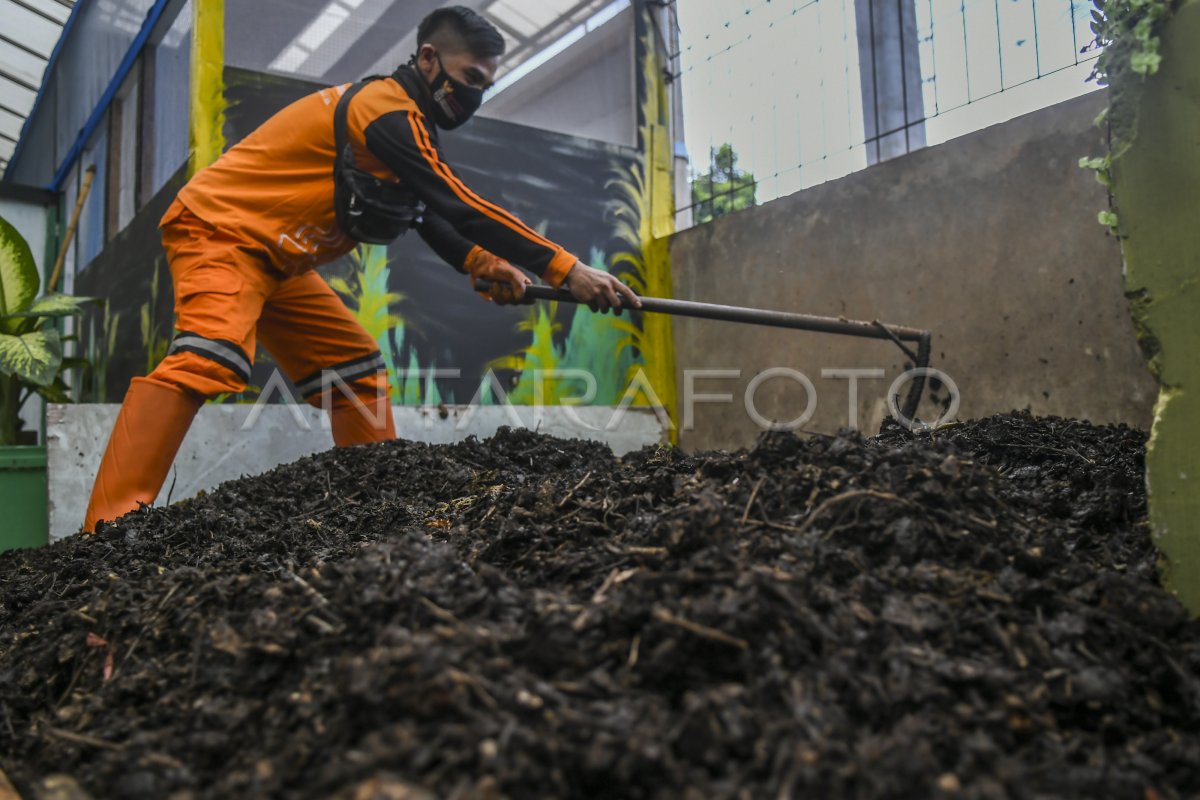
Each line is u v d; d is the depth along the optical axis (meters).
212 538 1.78
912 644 0.92
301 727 0.84
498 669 0.83
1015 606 0.99
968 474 1.24
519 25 4.21
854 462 1.29
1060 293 2.78
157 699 1.00
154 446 2.16
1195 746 0.83
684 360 4.41
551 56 4.32
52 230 5.83
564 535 1.32
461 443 2.72
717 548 1.03
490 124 4.10
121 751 0.89
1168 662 0.92
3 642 1.35
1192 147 1.06
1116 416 2.62
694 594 0.94
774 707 0.78
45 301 3.65
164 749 0.88
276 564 1.53
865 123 3.64
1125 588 1.02
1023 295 2.89
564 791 0.70
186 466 3.08
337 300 2.91
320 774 0.75
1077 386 2.73
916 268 3.26
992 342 2.99
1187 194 1.07
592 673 0.85
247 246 2.36
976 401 3.04
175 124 3.66
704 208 4.41
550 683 0.85
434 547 1.18
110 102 4.73
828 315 3.63
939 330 3.18
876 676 0.86
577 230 4.32
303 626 1.00
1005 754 0.80
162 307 3.63
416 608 0.95
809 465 1.31
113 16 4.59
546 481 1.74
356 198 2.43
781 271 3.85
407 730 0.75
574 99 4.40
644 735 0.74
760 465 1.36
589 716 0.78
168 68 3.76
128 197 4.38
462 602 0.97
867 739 0.76
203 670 1.00
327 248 2.56
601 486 1.56
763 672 0.82
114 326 4.47
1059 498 1.36
